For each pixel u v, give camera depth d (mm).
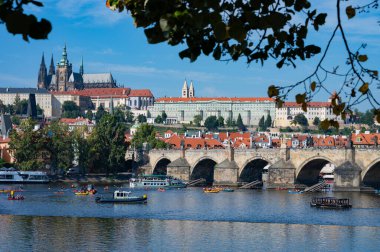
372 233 147375
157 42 19531
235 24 19375
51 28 17062
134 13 21016
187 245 131250
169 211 192250
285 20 20250
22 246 128250
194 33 20047
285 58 23188
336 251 126062
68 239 136500
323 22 22578
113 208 198875
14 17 16734
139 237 140375
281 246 131125
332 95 23797
